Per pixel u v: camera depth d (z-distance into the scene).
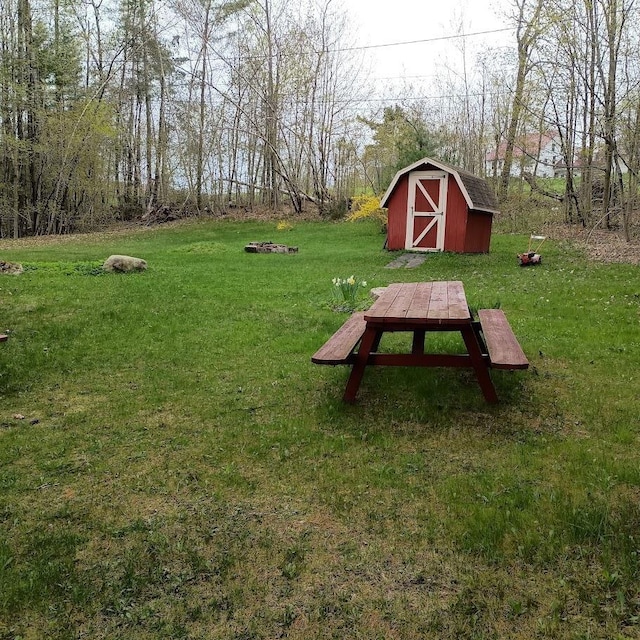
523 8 21.72
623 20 14.12
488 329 4.89
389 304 4.59
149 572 2.42
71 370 5.55
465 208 15.68
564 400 4.30
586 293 8.86
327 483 3.15
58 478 3.34
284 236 22.80
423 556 2.46
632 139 14.47
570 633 1.98
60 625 2.12
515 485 3.03
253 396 4.69
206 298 9.09
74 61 28.41
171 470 3.39
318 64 27.98
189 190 32.00
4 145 26.17
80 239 23.80
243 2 28.28
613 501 2.82
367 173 33.69
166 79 32.97
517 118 22.00
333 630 2.06
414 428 3.89
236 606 2.20
